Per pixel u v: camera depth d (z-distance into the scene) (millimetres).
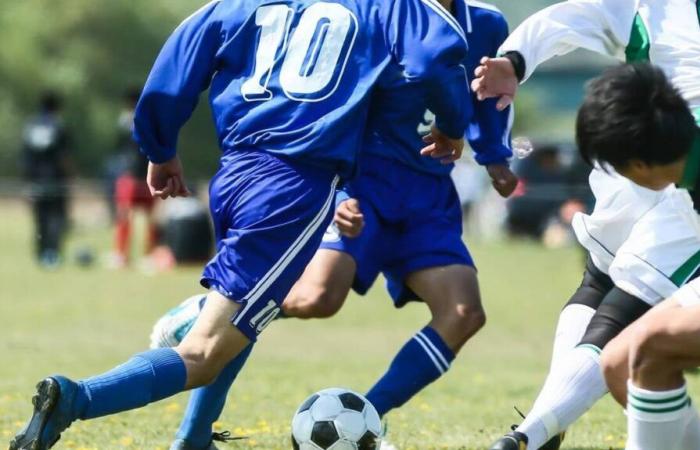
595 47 18547
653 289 17031
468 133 21734
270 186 17062
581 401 16797
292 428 18641
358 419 18375
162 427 22922
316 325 45938
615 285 17531
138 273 62812
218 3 18062
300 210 17047
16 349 37031
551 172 79812
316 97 17297
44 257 66062
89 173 143250
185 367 16672
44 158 65938
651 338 14648
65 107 143375
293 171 17141
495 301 53844
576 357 16969
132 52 149875
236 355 17047
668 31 17906
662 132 14234
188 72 17719
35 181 65938
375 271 21500
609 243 18094
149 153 18109
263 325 17031
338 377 31484
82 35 149375
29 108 143375
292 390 28531
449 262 20875
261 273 16859
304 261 17219
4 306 49344
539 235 81500
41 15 149000
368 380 30938
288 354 37656
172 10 153625
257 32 17766
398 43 17594
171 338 19391
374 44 17750
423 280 20875
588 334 17266
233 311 16812
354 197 21359
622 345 15617
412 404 26578
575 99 195750
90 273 62562
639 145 14297
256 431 22625
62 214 66312
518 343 41719
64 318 46094
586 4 18422
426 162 21453
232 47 17766
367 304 53094
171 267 65000
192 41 17797
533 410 16859
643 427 15070
